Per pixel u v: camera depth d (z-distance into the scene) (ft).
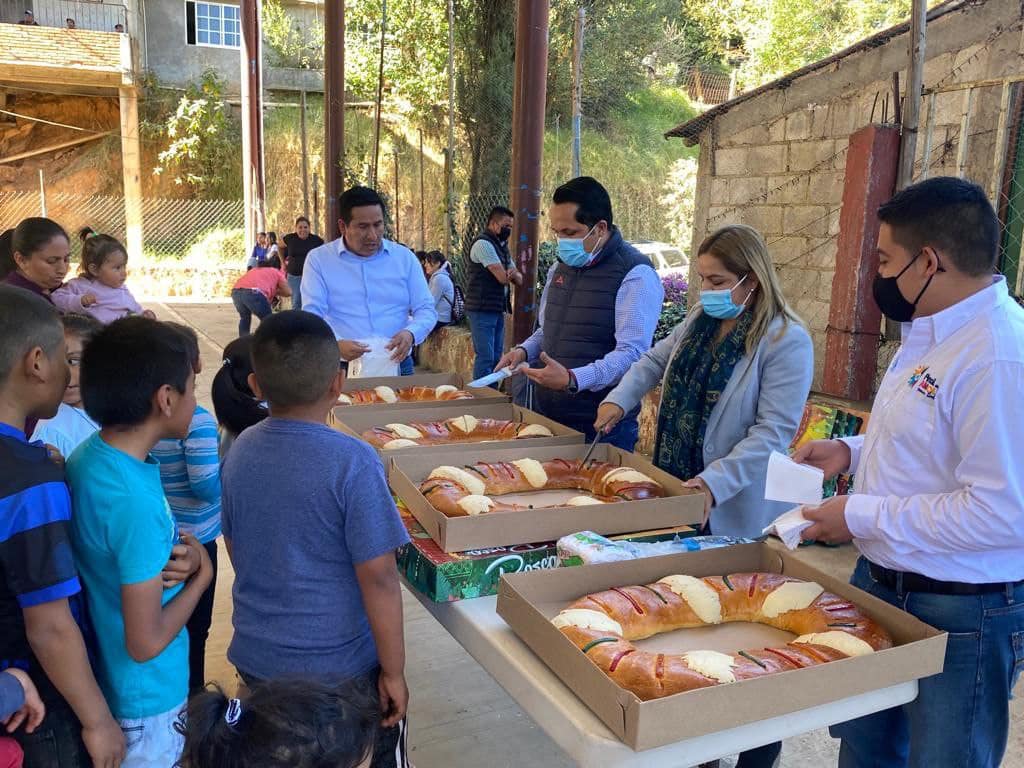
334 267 11.19
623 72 44.04
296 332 4.94
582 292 8.78
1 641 4.33
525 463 6.91
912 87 13.00
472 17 36.22
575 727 3.87
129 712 5.01
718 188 20.17
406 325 11.63
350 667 5.08
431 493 5.98
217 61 60.54
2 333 4.30
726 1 55.77
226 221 58.49
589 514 5.69
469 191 37.01
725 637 4.82
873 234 13.62
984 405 4.21
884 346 14.12
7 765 4.26
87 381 4.72
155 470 4.99
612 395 7.68
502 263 21.54
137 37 56.75
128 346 4.73
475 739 8.17
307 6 61.77
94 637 4.94
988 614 4.59
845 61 16.76
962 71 14.64
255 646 5.04
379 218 10.96
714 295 6.64
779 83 18.03
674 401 7.20
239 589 5.22
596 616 4.46
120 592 4.79
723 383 6.73
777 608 4.88
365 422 8.48
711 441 6.82
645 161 47.09
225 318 42.04
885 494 4.77
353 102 51.19
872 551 4.94
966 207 4.38
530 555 5.44
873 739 5.51
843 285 14.07
